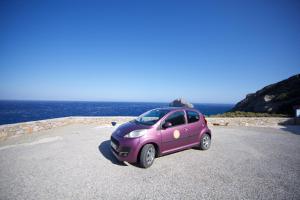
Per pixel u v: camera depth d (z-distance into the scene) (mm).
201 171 4742
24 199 3326
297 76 28203
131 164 5215
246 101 34938
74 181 4074
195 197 3461
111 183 4008
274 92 28391
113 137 5434
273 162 5469
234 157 5922
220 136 9367
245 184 4020
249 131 11039
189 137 6105
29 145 7035
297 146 7406
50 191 3623
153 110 6582
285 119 14117
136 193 3592
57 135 8891
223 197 3465
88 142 7559
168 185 3947
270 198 3449
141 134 4969
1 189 3674
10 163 5125
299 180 4242
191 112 6512
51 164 5082
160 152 5273
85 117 12445
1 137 7805
